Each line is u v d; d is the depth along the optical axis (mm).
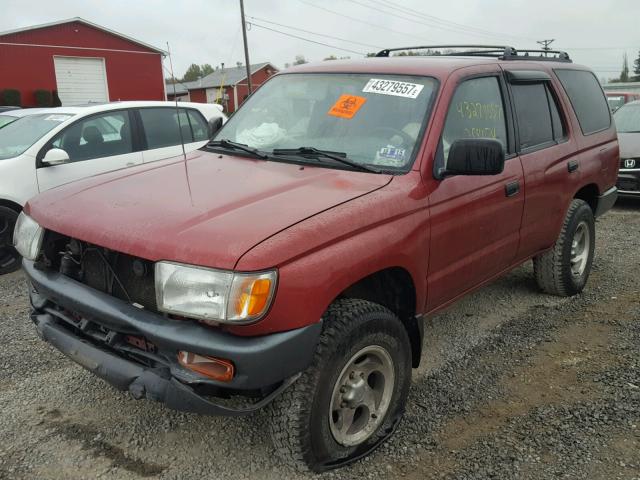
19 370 3703
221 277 2219
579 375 3662
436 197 3070
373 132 3275
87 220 2680
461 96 3434
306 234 2398
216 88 50375
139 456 2883
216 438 3037
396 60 3727
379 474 2746
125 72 31422
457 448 2945
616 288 5180
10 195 5633
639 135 8883
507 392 3484
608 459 2832
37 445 2947
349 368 2686
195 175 3166
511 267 4121
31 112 6801
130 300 2574
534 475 2729
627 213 8445
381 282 3043
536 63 4465
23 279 5633
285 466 2805
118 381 2516
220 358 2252
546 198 4207
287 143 3504
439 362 3881
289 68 4172
